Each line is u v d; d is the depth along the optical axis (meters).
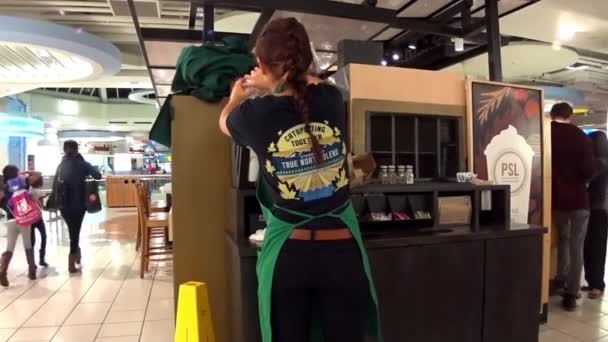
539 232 2.44
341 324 1.41
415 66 4.84
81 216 5.10
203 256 2.52
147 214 5.31
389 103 2.68
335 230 1.42
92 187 5.16
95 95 15.73
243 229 2.18
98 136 18.05
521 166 3.12
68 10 6.11
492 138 3.00
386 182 2.57
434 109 2.82
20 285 4.51
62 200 4.99
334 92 1.49
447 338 2.22
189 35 3.77
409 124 2.80
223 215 2.53
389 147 2.74
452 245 2.23
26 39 5.64
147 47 4.00
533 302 2.42
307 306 1.43
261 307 1.47
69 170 5.02
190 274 2.51
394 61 4.80
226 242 2.46
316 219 1.41
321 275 1.39
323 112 1.43
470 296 2.27
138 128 18.55
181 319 2.19
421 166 2.89
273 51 1.41
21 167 14.91
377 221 2.37
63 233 8.09
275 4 2.96
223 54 2.47
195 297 2.16
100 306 3.84
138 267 5.25
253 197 2.20
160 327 3.33
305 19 3.29
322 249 1.40
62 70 7.79
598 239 3.88
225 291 2.54
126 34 7.65
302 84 1.42
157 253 5.08
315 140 1.40
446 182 2.68
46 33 5.77
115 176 12.95
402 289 2.13
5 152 14.28
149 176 13.10
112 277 4.80
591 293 3.87
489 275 2.31
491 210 2.70
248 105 1.44
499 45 3.25
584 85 10.82
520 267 2.39
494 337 2.32
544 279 3.25
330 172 1.43
